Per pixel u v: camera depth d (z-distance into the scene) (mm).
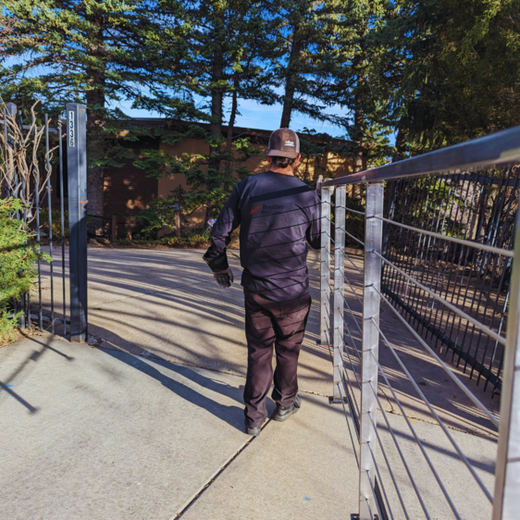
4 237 3492
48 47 12547
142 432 2373
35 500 1823
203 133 13742
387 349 4004
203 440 2330
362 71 14570
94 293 5164
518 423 622
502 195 4043
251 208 2309
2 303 3627
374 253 1540
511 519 638
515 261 608
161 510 1803
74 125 3393
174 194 14336
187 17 12812
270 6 13859
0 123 3781
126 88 13680
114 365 3229
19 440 2236
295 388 2568
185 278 6438
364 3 14117
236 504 1857
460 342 4270
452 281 6402
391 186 5914
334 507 1867
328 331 3816
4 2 11164
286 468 2127
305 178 16953
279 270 2291
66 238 11164
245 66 14398
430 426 2645
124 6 12273
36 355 3322
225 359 3484
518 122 7621
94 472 2016
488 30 7133
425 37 9430
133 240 12734
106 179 17719
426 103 9234
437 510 1902
